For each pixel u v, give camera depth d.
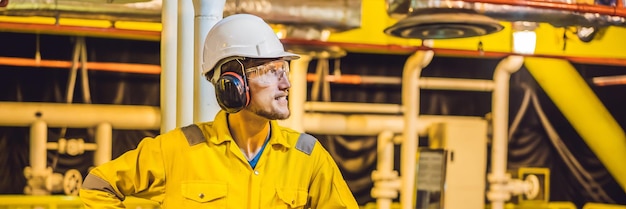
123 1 2.57
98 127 3.05
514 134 3.50
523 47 3.32
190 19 2.02
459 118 3.46
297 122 3.19
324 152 1.50
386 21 3.21
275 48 1.40
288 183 1.42
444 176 3.02
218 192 1.38
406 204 3.35
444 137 3.35
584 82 3.49
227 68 1.39
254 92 1.38
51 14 2.54
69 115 3.01
